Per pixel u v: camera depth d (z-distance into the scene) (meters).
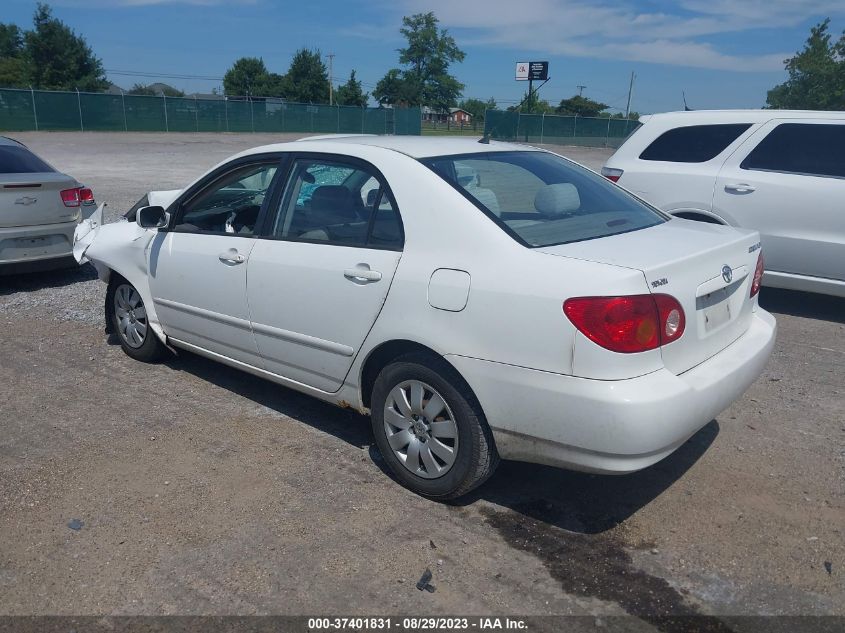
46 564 3.29
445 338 3.46
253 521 3.61
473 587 3.14
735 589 3.13
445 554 3.36
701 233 3.88
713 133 7.46
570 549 3.41
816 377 5.51
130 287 5.63
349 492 3.88
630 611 3.01
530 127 48.00
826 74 30.61
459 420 3.54
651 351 3.13
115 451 4.32
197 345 5.09
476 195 3.64
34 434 4.54
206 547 3.41
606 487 3.95
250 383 5.38
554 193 3.95
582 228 3.72
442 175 3.72
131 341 5.76
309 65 81.38
